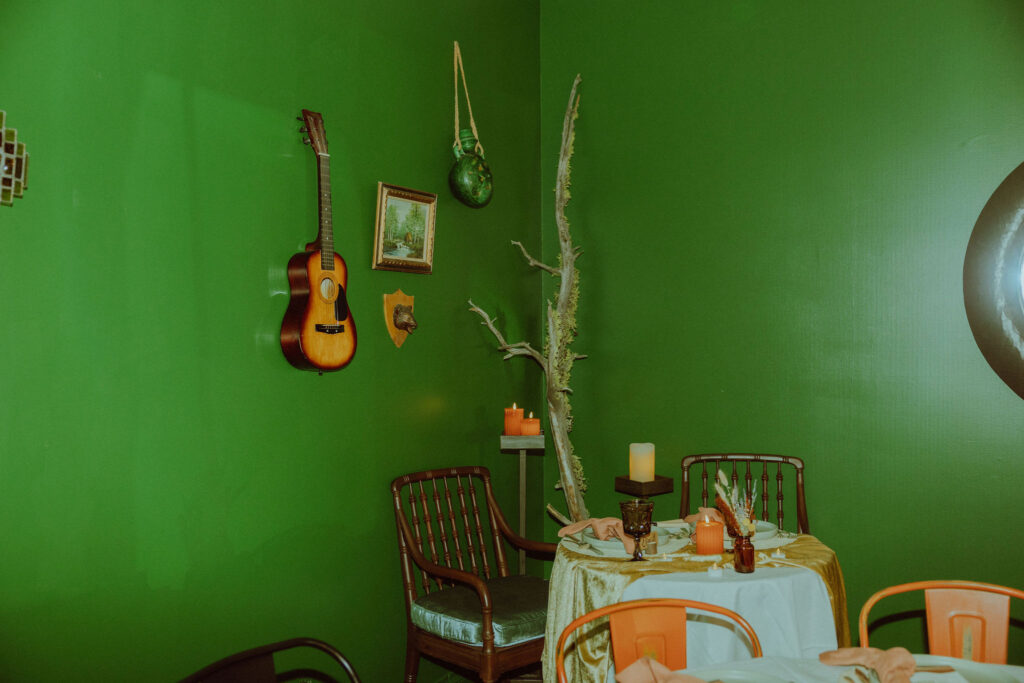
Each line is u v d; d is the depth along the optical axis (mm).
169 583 2148
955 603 1708
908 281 2965
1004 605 1669
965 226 2859
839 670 1401
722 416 3369
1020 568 2768
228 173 2330
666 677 1309
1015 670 1342
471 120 3279
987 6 2811
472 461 3367
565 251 3400
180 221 2189
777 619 2053
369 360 2844
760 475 3291
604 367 3711
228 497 2320
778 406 3236
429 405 3131
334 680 2674
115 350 2021
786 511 3215
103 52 1999
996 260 2793
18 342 1816
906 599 2949
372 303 2857
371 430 2850
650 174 3566
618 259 3666
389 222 2881
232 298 2340
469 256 3371
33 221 1846
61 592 1896
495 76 3541
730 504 2328
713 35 3395
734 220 3342
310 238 2605
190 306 2215
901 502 2977
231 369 2336
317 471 2629
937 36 2898
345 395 2742
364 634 2809
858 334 3062
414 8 3066
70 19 1924
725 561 2279
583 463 3775
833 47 3107
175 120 2180
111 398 2012
